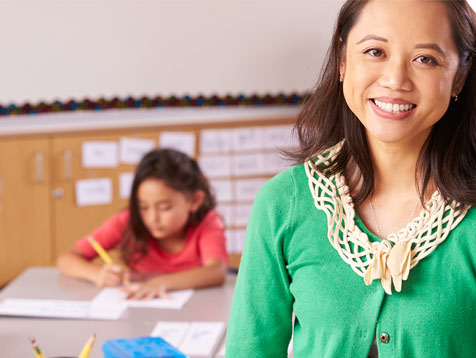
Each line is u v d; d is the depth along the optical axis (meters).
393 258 0.97
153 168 2.29
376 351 1.02
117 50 3.53
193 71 3.60
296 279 1.05
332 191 1.05
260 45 3.59
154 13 3.52
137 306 1.97
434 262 0.98
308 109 1.13
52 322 1.87
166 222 2.28
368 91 0.96
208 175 3.56
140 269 2.40
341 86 1.08
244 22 3.56
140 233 2.37
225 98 3.63
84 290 2.12
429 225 0.99
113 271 2.15
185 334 1.76
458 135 1.01
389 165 1.04
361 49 0.96
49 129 3.36
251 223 1.09
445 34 0.93
